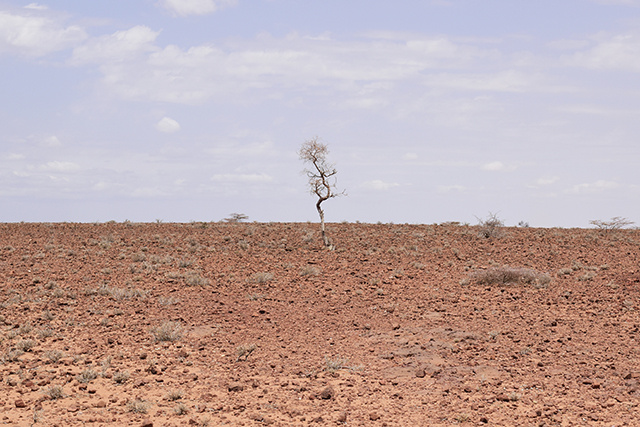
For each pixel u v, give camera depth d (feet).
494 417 35.17
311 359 46.98
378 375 43.50
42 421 33.19
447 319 58.34
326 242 106.22
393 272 83.25
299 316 59.93
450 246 108.68
